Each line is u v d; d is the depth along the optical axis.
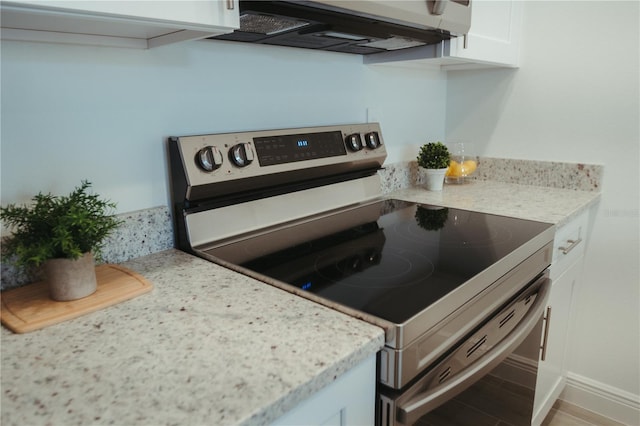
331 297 0.79
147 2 0.68
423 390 0.76
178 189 1.06
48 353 0.63
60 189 0.92
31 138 0.87
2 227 0.85
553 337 1.52
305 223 1.29
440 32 1.28
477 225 1.26
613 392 1.75
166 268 0.96
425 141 1.92
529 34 1.71
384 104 1.68
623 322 1.68
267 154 1.17
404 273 0.90
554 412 1.80
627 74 1.52
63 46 0.88
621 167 1.58
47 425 0.49
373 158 1.49
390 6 1.02
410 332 0.70
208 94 1.14
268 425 0.55
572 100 1.65
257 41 1.18
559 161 1.72
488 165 1.91
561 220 1.30
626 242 1.62
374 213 1.41
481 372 0.85
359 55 1.54
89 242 0.79
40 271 0.88
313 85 1.40
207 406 0.52
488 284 0.92
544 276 1.25
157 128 1.05
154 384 0.56
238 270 0.95
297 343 0.65
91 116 0.94
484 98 1.88
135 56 0.99
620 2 1.49
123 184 1.01
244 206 1.17
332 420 0.66
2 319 0.72
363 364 0.69
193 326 0.70
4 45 0.81
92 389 0.55
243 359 0.61
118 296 0.79
